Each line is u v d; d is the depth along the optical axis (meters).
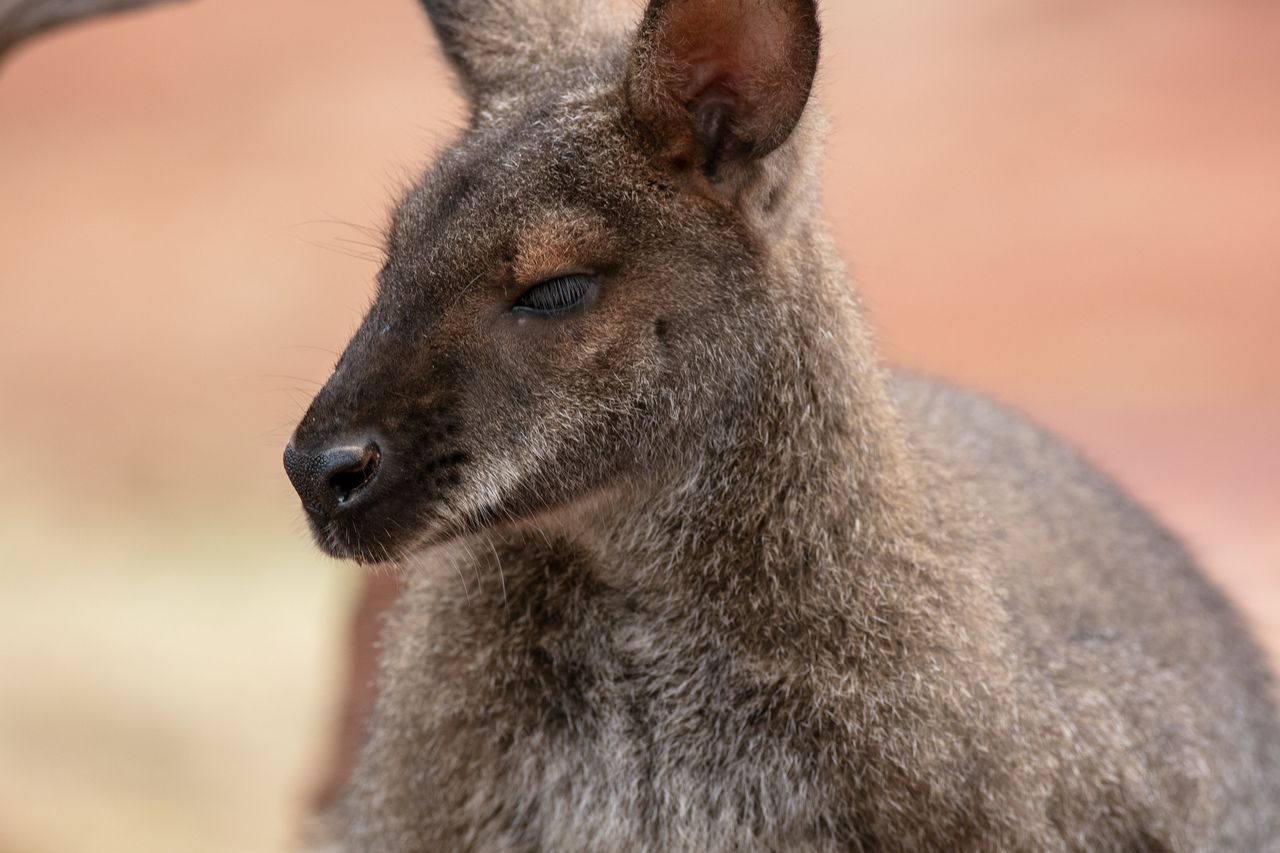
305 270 38.69
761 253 9.81
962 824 9.77
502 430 9.53
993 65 44.72
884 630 9.84
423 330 9.48
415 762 10.41
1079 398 31.67
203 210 41.19
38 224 41.00
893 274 36.81
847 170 40.31
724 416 9.82
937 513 10.49
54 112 45.94
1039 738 10.08
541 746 10.21
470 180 9.61
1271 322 34.06
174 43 48.34
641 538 9.99
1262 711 13.09
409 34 47.59
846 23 46.56
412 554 9.59
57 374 35.34
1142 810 10.55
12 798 20.45
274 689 23.67
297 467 9.42
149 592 26.39
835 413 10.03
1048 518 11.98
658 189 9.62
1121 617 11.77
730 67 9.55
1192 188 39.19
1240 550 23.12
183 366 35.53
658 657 10.09
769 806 9.97
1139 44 45.16
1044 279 36.34
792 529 9.88
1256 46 44.69
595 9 11.26
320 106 44.53
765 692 9.94
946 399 12.80
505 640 10.19
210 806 21.39
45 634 24.84
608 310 9.57
